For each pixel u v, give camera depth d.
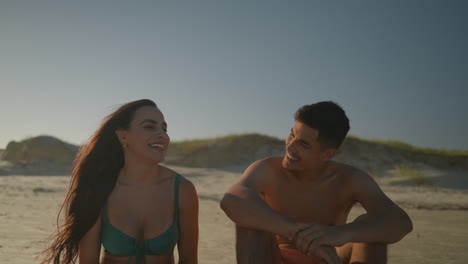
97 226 2.37
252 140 27.95
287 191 2.57
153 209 2.40
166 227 2.40
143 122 2.33
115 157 2.40
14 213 6.86
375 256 2.22
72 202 2.37
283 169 2.60
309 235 2.15
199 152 26.45
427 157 25.66
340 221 2.65
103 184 2.36
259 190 2.51
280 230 2.19
